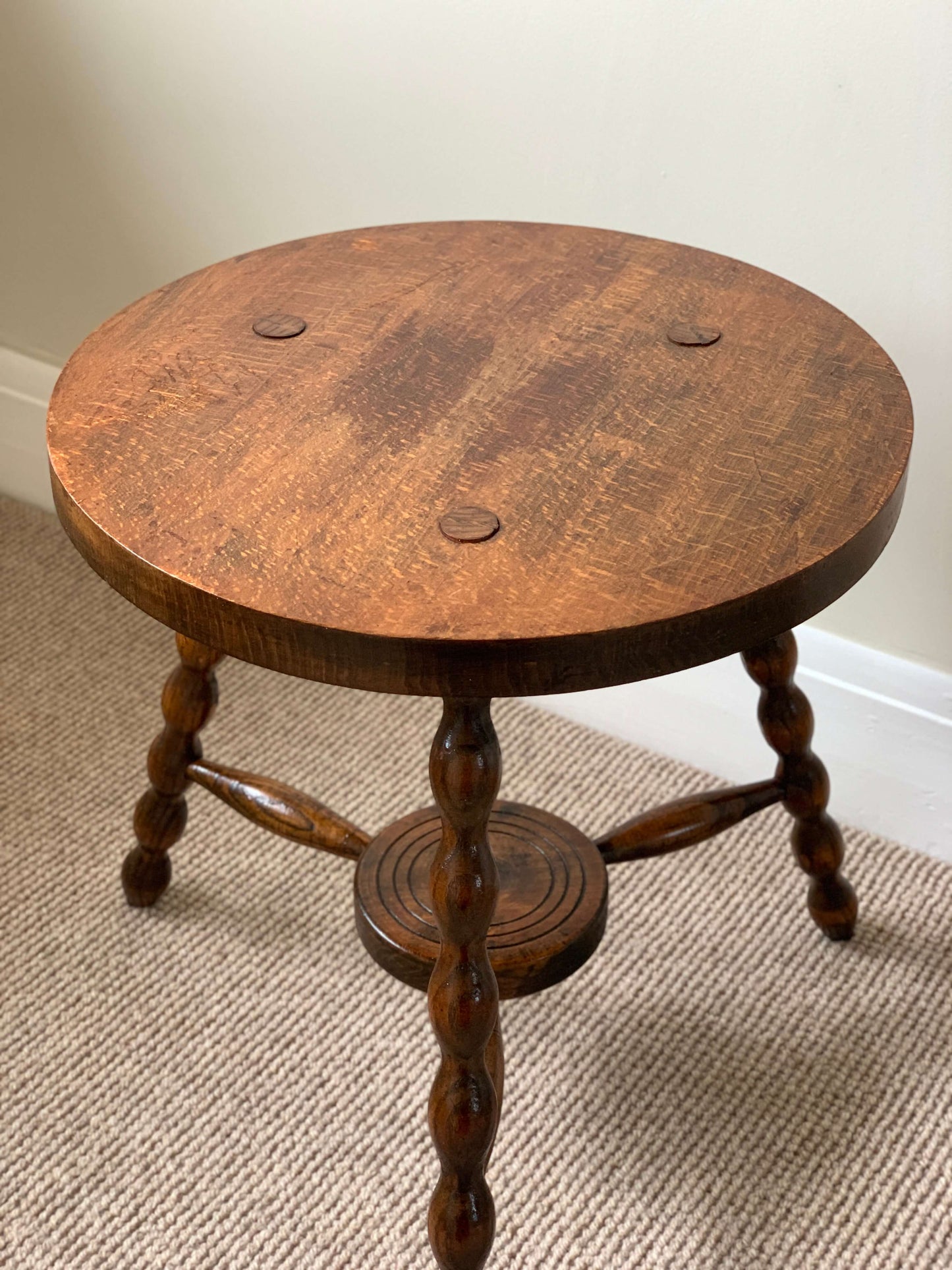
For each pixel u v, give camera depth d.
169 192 1.39
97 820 1.24
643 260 0.94
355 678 0.63
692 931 1.14
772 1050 1.04
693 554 0.66
